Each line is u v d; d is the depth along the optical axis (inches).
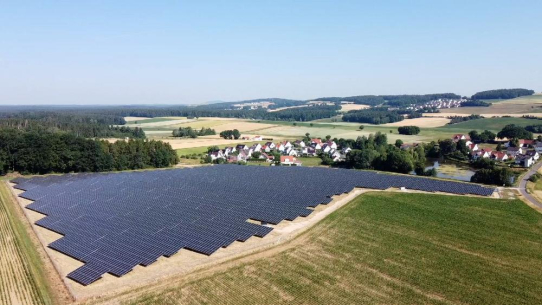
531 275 1937.7
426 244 2331.4
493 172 4082.2
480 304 1668.3
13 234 2501.2
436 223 2711.6
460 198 3344.0
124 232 2406.5
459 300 1699.1
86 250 2161.7
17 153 4613.7
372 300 1692.9
